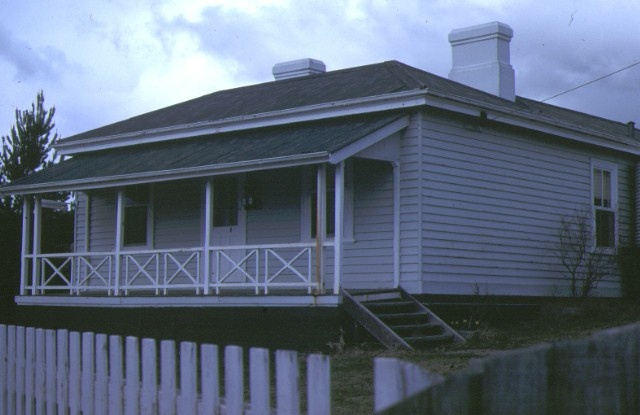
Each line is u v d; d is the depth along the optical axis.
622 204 22.72
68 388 6.29
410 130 17.20
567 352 2.90
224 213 20.17
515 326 18.03
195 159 18.08
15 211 30.52
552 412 2.90
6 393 7.16
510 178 19.27
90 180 19.16
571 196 21.02
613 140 21.92
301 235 18.75
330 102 17.84
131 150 21.78
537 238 19.86
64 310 19.81
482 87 21.47
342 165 15.53
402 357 12.88
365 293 16.09
